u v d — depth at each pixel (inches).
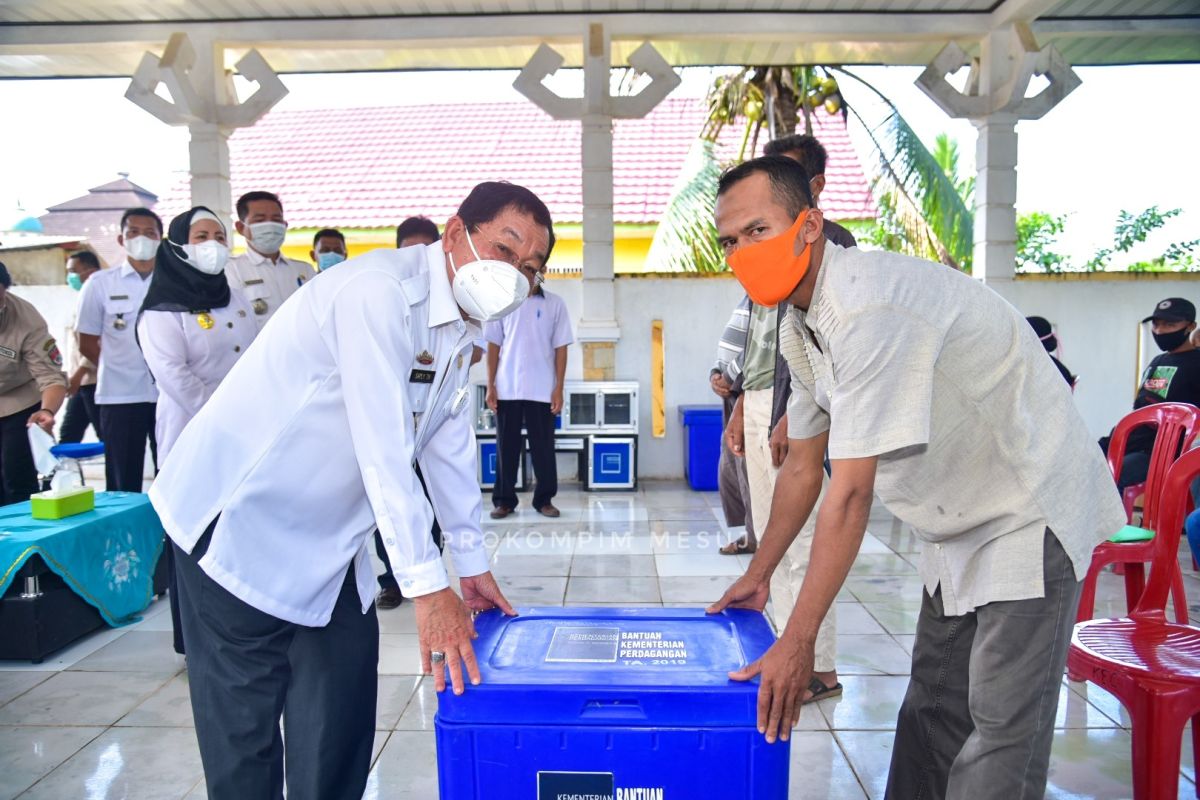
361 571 69.9
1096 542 63.4
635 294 272.2
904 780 74.9
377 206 445.1
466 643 55.3
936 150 465.1
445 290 63.2
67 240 361.1
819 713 109.8
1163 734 74.5
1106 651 81.2
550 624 65.3
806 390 69.1
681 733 53.0
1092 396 265.1
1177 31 256.4
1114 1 246.2
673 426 276.8
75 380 225.8
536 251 63.2
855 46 267.3
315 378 62.1
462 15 254.2
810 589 55.3
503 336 221.5
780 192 60.3
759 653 58.7
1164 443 120.5
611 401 261.0
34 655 129.0
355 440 58.7
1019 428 60.3
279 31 254.8
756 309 117.2
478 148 493.0
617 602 153.9
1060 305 263.1
